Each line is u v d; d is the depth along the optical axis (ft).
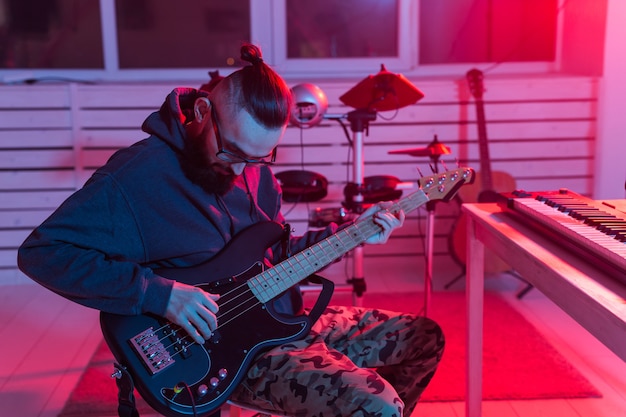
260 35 12.75
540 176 12.04
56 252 4.49
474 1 12.84
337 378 4.61
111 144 11.62
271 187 5.78
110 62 12.60
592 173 12.03
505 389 7.73
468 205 6.36
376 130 11.80
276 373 4.78
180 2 12.53
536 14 12.89
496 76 12.64
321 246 5.36
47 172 11.65
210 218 5.06
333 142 11.70
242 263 5.07
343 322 5.66
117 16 12.51
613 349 3.68
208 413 4.52
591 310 3.89
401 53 12.90
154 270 4.87
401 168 11.94
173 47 12.69
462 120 11.82
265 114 4.52
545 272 4.56
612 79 11.68
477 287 6.34
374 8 12.78
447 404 7.49
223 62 12.80
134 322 4.67
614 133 11.84
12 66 12.57
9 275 11.86
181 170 4.92
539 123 11.87
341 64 12.94
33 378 8.20
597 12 11.72
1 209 11.71
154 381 4.46
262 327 4.93
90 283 4.50
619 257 4.05
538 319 9.81
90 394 7.73
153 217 4.83
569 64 12.80
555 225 4.95
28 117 11.43
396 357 5.51
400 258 12.38
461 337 9.12
